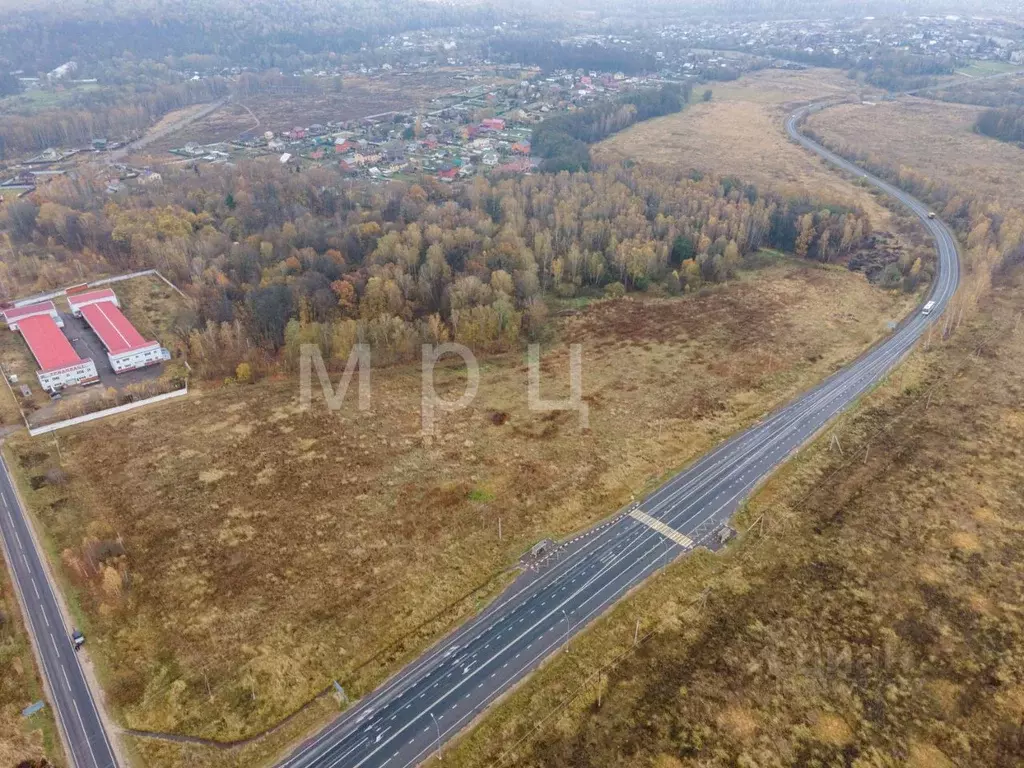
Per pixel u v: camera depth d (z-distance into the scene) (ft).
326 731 244.22
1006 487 353.31
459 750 236.43
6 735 242.78
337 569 312.29
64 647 276.00
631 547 323.98
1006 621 279.08
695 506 349.61
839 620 281.33
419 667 267.39
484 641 277.44
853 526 331.16
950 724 240.94
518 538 330.54
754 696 251.39
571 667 264.72
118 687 259.39
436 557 319.06
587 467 379.14
